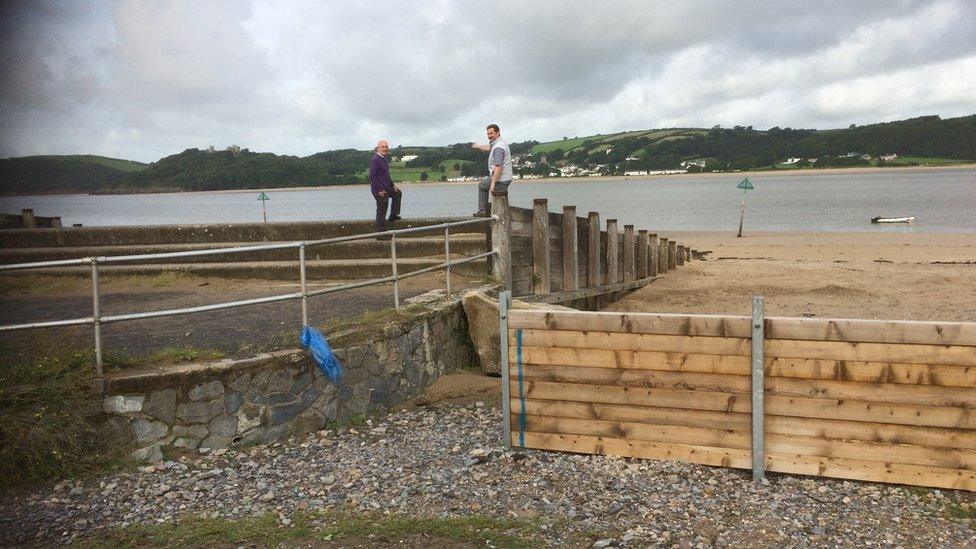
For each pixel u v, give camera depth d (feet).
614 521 17.57
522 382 22.84
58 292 38.96
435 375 30.86
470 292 32.53
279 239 46.37
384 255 44.14
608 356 21.75
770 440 20.16
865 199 273.95
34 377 21.17
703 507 18.34
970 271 67.21
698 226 166.61
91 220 255.09
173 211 336.08
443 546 16.33
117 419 21.42
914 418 18.78
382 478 20.95
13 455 19.93
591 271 49.39
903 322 18.54
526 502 18.93
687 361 20.85
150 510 18.75
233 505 19.12
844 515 17.78
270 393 23.88
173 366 22.61
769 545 16.21
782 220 180.34
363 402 26.76
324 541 16.67
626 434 21.86
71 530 17.52
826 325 19.19
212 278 42.52
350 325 27.61
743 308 52.19
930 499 18.49
